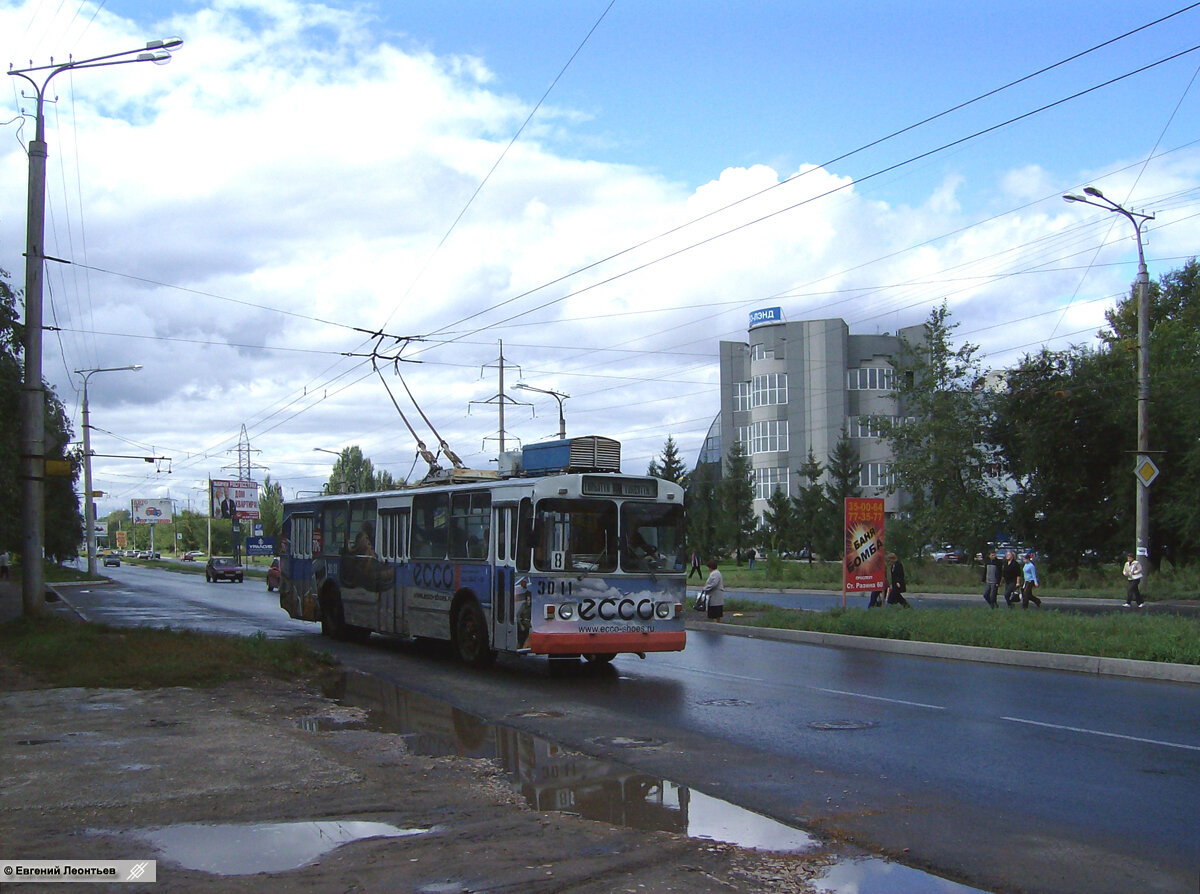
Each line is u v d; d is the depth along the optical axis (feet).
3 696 39.81
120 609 106.83
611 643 48.03
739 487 260.83
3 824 21.27
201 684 43.60
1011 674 49.60
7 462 70.44
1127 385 138.00
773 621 74.69
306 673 48.24
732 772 27.84
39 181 65.72
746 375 329.72
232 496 315.58
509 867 18.83
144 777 25.49
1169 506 125.90
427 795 24.21
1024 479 151.53
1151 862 19.98
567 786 26.08
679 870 18.97
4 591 145.59
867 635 64.90
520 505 48.37
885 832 21.93
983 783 26.55
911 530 153.38
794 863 19.62
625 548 49.01
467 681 47.70
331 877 18.06
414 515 58.95
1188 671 46.60
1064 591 114.93
